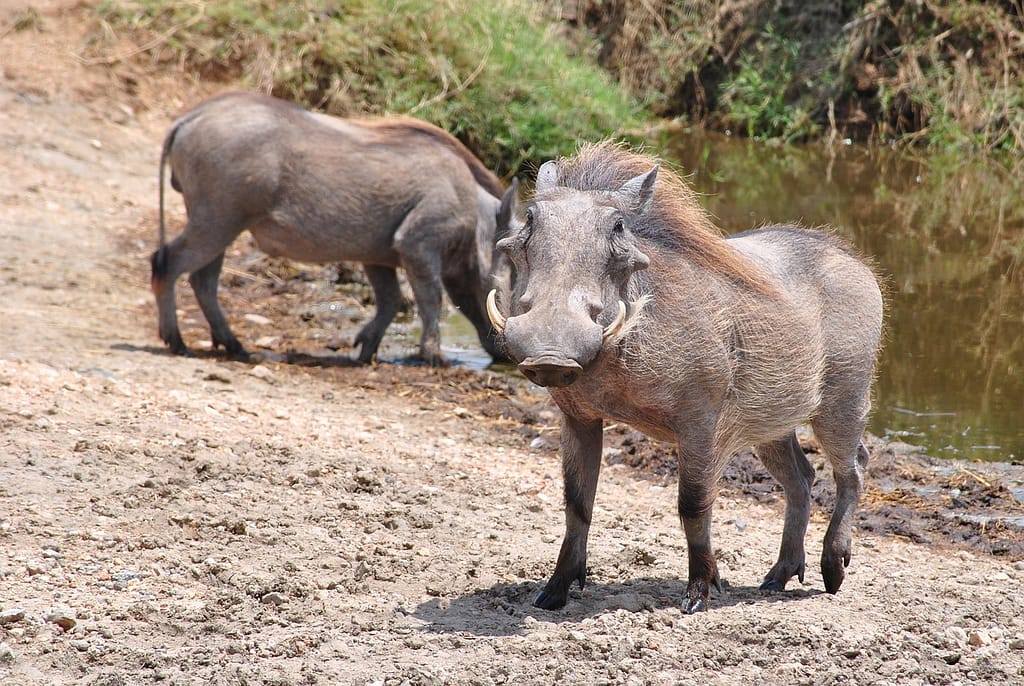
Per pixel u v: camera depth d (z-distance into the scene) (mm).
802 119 69938
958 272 42125
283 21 58031
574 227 15133
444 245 32531
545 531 21031
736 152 65875
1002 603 18438
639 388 16250
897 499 25156
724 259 17125
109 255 40250
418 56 57469
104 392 26188
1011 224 49312
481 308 33938
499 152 56562
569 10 74688
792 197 53781
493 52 58656
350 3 58875
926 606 18062
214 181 30641
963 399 31141
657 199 17016
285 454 23234
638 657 15000
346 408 28672
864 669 14922
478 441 27266
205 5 57969
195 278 32344
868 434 28766
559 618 16797
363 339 33281
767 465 19609
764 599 18250
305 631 15406
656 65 74688
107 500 19562
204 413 25609
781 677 14578
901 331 36156
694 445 16766
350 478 22297
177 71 55719
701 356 16531
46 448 21531
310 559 18281
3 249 38750
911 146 67625
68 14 56156
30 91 51188
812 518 24031
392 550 19094
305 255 32062
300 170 31109
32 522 18234
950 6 68750
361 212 31641
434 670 14141
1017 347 35000
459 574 18406
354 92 56750
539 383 14695
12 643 14500
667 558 20125
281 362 32594
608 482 25469
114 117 51906
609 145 17719
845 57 70750
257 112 31047
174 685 13578
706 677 14484
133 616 15555
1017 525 23781
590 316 14781
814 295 18781
